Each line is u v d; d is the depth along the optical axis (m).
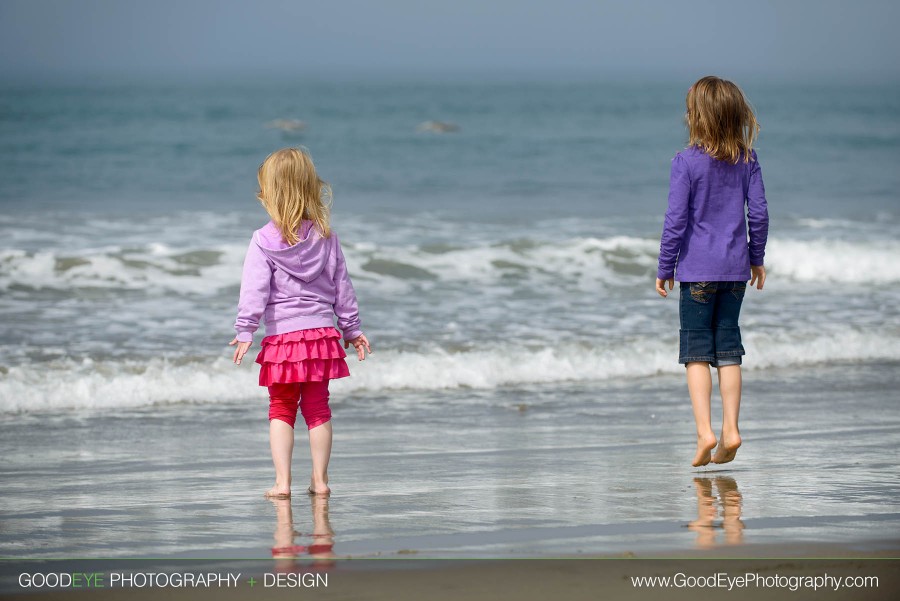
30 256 24.17
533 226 34.41
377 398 15.71
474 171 56.84
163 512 9.02
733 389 10.55
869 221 36.62
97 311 21.03
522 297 23.39
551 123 107.00
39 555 7.41
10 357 17.03
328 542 7.68
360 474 10.81
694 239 10.44
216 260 25.61
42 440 12.91
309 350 9.65
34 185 46.16
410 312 21.44
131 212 36.47
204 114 114.94
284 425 9.88
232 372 16.50
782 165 60.75
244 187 47.22
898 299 23.77
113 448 12.47
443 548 7.38
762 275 10.90
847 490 9.60
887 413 14.38
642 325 20.61
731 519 8.30
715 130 10.34
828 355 18.80
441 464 11.34
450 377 16.72
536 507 8.95
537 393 16.12
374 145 75.62
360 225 33.94
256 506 9.25
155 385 15.65
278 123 94.12
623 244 28.56
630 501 9.16
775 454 11.62
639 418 14.28
